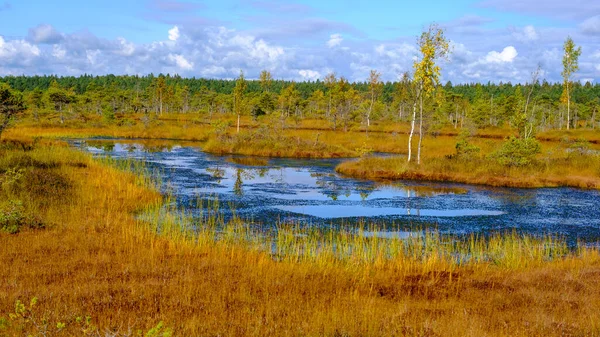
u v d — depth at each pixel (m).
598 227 18.95
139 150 45.34
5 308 7.96
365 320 8.07
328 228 17.83
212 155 42.53
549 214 21.12
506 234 17.44
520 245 14.83
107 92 110.06
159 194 22.62
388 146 49.75
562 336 7.91
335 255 13.83
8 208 14.59
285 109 97.94
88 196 19.62
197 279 10.50
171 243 13.60
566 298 10.08
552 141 60.78
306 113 103.06
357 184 28.64
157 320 7.89
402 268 12.62
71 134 59.91
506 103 81.69
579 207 22.70
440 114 82.94
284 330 7.70
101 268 10.99
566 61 73.44
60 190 19.73
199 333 7.48
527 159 32.50
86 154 31.67
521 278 11.79
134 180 24.77
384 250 14.44
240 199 23.06
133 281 10.05
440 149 47.19
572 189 27.97
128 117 91.62
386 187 27.75
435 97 34.69
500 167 31.80
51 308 8.15
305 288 10.41
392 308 9.25
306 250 13.80
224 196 23.73
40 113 81.31
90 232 14.45
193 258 12.50
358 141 53.72
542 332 8.04
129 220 16.78
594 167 31.84
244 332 7.61
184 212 19.64
